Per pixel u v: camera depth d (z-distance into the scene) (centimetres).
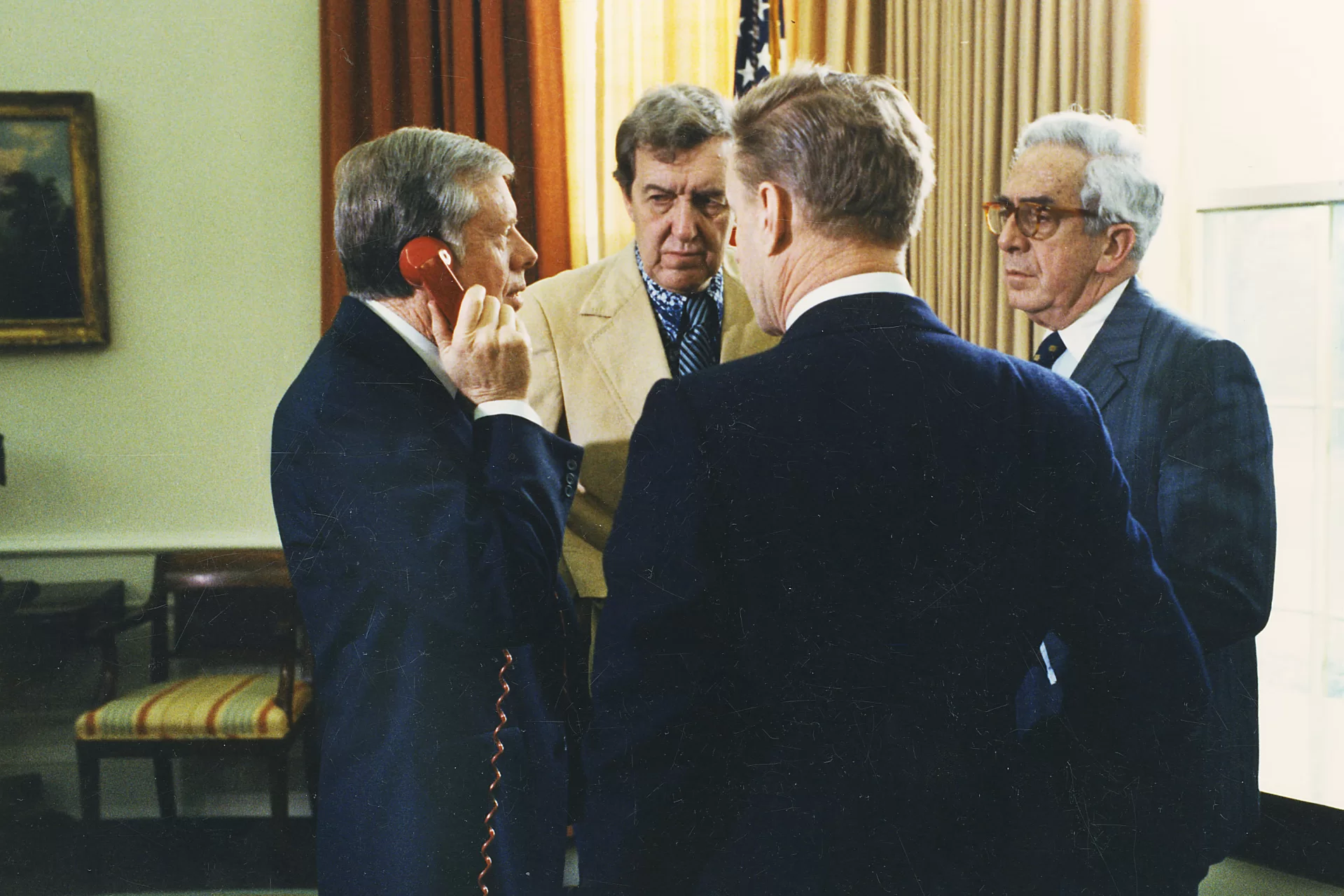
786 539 77
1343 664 221
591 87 217
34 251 205
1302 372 221
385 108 205
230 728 199
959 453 78
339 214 107
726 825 78
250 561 209
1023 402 82
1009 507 80
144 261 209
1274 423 227
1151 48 207
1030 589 82
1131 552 84
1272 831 211
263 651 210
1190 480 125
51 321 207
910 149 85
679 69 222
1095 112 207
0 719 204
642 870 76
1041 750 96
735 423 78
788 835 77
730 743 78
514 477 102
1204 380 126
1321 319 217
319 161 211
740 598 77
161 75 206
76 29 202
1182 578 124
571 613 111
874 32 232
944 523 78
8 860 192
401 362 107
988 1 213
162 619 208
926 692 79
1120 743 91
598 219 220
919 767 79
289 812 202
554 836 113
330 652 108
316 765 206
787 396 79
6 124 202
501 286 111
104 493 211
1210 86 222
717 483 77
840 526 77
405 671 108
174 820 205
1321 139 213
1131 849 93
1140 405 129
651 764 76
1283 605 228
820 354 80
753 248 89
